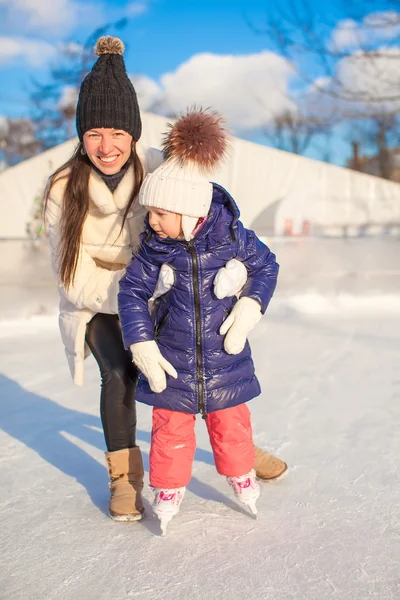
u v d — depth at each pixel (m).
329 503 2.57
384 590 1.94
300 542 2.26
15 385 4.59
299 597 1.91
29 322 7.14
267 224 17.59
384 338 6.04
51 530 2.41
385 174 31.45
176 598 1.93
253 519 2.45
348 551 2.18
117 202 2.47
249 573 2.06
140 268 2.35
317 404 3.92
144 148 2.55
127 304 2.33
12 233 16.69
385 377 4.56
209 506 2.58
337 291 8.66
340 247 9.55
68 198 2.47
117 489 2.52
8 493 2.78
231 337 2.30
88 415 3.88
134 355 2.30
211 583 2.01
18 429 3.63
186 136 2.20
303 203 17.30
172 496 2.33
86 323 2.62
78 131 2.44
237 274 2.29
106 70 2.38
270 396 4.11
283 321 7.11
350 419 3.63
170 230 2.25
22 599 1.95
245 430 2.41
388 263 9.60
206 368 2.32
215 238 2.29
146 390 2.37
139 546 2.27
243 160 17.38
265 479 2.79
